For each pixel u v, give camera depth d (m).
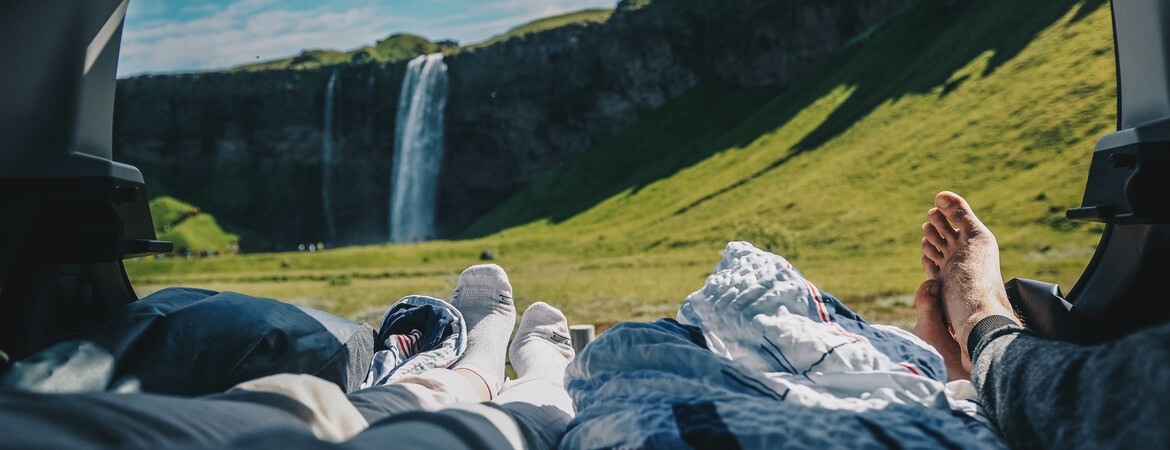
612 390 0.77
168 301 0.99
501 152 59.31
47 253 0.99
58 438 0.31
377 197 60.19
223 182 58.72
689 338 0.87
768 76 54.34
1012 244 21.53
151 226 1.15
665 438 0.60
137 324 0.89
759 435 0.57
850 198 31.70
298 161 60.03
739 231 31.25
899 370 0.79
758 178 40.28
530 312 1.63
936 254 1.39
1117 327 1.11
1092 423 0.49
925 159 31.39
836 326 0.85
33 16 0.94
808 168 37.84
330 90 60.88
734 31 56.25
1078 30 32.09
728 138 50.56
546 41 59.28
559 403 1.04
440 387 0.93
